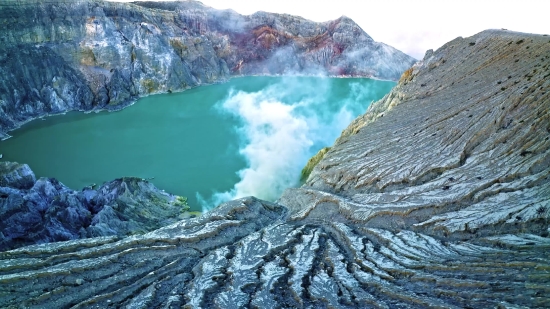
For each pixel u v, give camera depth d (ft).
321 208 86.94
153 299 57.31
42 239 84.74
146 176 126.82
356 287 56.29
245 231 80.38
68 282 60.64
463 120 93.04
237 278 60.59
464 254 61.62
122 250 69.51
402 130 102.53
